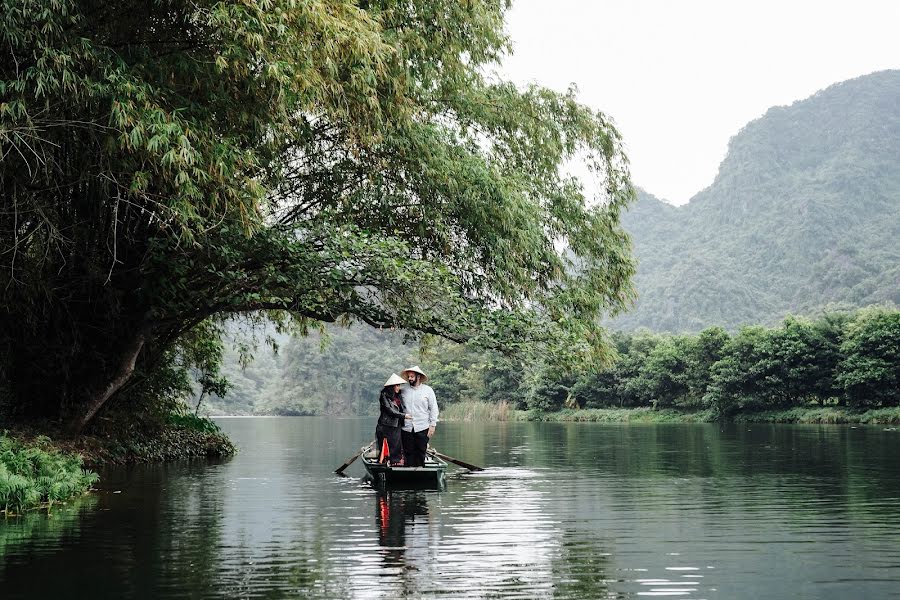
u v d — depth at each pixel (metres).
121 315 13.32
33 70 8.15
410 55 12.36
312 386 107.88
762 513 8.50
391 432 12.16
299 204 13.76
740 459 16.64
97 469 13.99
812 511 8.66
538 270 14.48
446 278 12.40
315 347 109.31
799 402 57.69
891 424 45.78
